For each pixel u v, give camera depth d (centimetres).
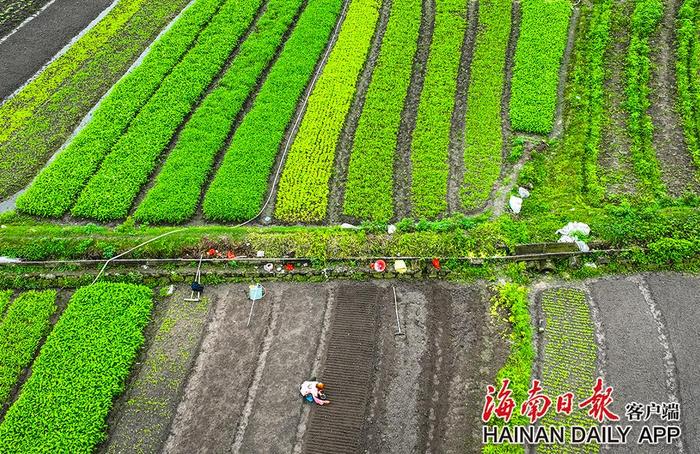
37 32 3225
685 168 2341
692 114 2516
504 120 2608
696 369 1781
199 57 2958
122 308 1997
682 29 2873
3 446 1662
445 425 1697
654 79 2706
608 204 2219
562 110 2627
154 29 3197
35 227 2256
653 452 1609
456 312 1972
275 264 2119
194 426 1728
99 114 2673
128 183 2391
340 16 3244
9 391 1816
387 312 1986
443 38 3009
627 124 2530
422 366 1836
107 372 1825
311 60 2916
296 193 2330
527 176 2338
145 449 1681
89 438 1678
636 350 1836
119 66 2973
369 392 1783
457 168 2427
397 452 1650
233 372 1850
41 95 2830
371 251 2116
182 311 2020
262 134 2561
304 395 1769
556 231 2141
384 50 2958
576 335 1883
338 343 1908
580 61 2820
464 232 2148
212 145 2530
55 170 2439
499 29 3036
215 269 2120
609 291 2003
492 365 1823
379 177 2375
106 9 3394
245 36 3142
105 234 2211
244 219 2262
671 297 1972
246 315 2000
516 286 2017
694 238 2081
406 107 2695
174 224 2264
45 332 1969
